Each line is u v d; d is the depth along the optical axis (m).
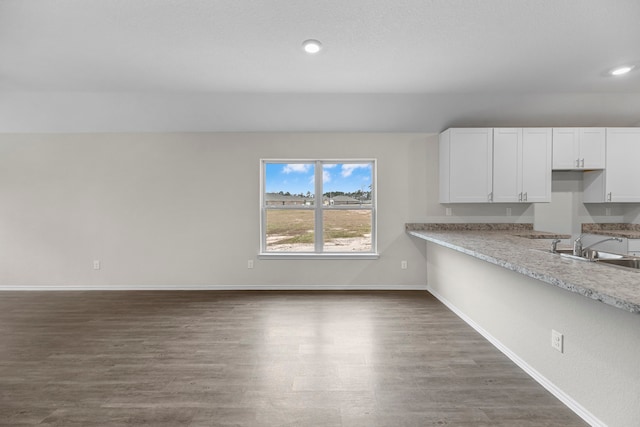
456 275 3.45
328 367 2.31
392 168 4.40
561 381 1.92
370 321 3.22
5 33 2.46
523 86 3.49
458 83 3.41
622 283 1.47
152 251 4.43
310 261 4.43
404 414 1.79
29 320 3.28
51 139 4.36
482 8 2.16
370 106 3.92
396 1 2.09
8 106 3.89
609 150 3.87
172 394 1.99
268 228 4.59
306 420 1.75
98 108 3.95
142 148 4.39
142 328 3.06
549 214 4.32
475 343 2.71
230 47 2.68
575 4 2.11
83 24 2.35
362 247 4.57
